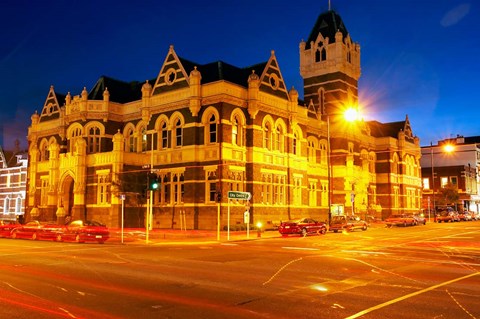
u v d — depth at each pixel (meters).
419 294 12.34
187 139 45.72
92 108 52.25
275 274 15.93
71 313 10.24
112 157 46.72
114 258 21.42
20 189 75.12
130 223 46.56
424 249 25.23
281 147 50.59
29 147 61.06
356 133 67.12
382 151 73.81
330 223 45.06
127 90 57.81
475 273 16.16
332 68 66.00
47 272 16.61
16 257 21.95
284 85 51.62
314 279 14.85
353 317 9.84
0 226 41.16
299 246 27.81
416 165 82.62
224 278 15.09
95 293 12.55
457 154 109.31
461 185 99.94
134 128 51.78
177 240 34.94
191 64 49.56
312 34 69.25
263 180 47.53
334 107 65.06
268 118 48.62
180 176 46.16
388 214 72.88
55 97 59.44
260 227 39.38
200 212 44.38
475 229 47.12
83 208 48.38
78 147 49.06
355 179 64.75
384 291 12.77
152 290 12.98
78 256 22.45
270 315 10.03
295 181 52.28
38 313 10.26
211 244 30.66
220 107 44.00
